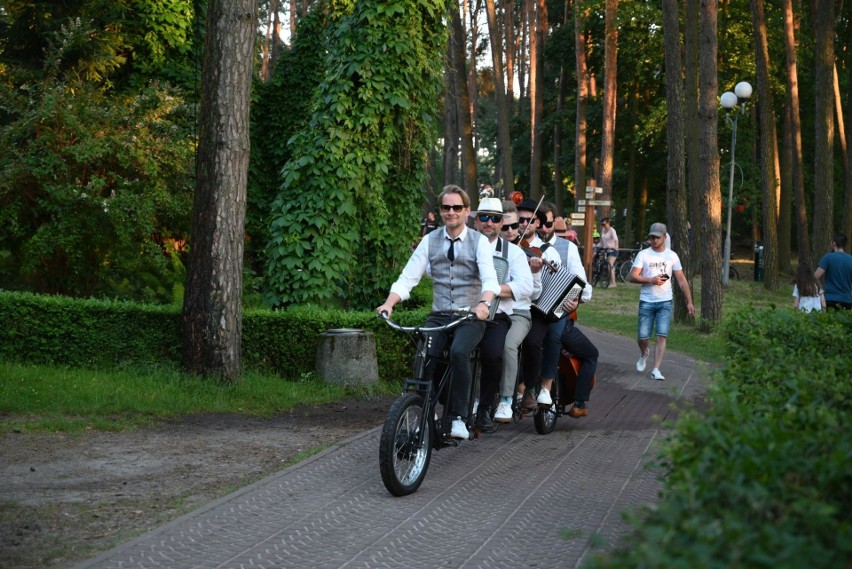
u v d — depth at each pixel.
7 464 6.96
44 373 10.06
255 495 6.13
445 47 14.86
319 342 10.86
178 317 10.72
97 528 5.38
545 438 8.32
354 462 7.17
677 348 15.80
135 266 13.59
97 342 10.73
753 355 5.16
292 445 7.92
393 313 11.36
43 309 10.66
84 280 13.85
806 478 2.64
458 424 6.57
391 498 6.10
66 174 13.02
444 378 6.63
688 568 2.06
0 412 8.73
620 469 7.01
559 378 8.73
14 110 13.57
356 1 14.10
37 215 13.58
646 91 42.41
